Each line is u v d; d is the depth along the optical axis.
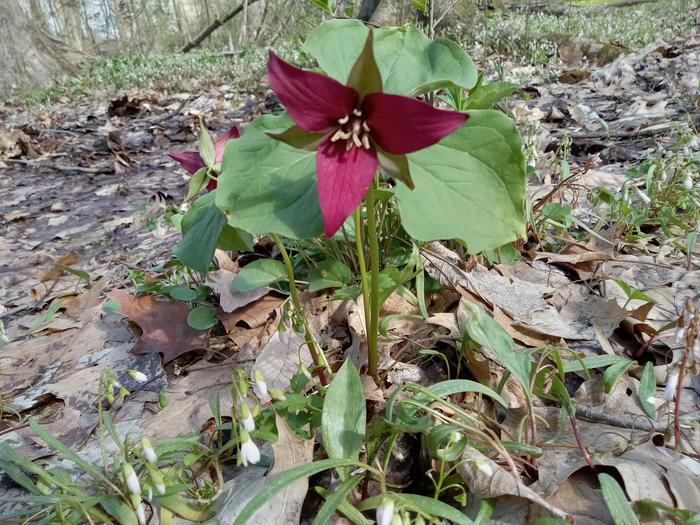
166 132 1.11
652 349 0.27
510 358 0.20
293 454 0.20
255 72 1.52
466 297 0.29
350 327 0.28
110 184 0.82
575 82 0.99
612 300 0.29
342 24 0.23
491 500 0.18
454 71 0.21
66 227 0.66
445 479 0.19
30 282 0.52
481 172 0.20
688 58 0.97
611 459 0.19
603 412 0.22
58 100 1.78
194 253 0.26
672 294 0.31
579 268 0.35
